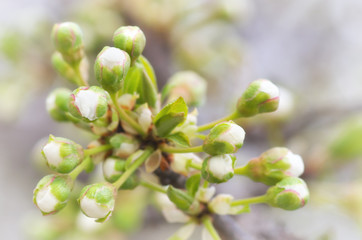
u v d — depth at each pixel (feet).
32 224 0.82
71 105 0.47
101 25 0.79
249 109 0.50
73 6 0.87
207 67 0.87
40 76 0.89
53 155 0.48
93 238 0.77
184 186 0.51
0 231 1.32
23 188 1.36
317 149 0.74
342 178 0.76
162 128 0.48
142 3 0.77
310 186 0.73
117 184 0.48
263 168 0.50
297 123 0.78
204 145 0.47
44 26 0.88
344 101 0.81
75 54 0.52
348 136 0.71
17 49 0.87
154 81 0.50
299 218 0.80
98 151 0.49
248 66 0.94
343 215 0.77
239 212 0.50
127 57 0.47
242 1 0.82
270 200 0.49
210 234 0.51
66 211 0.79
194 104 0.57
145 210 0.78
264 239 0.61
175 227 1.02
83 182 0.81
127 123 0.49
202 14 0.79
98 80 0.47
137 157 0.49
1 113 0.89
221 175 0.47
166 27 0.76
